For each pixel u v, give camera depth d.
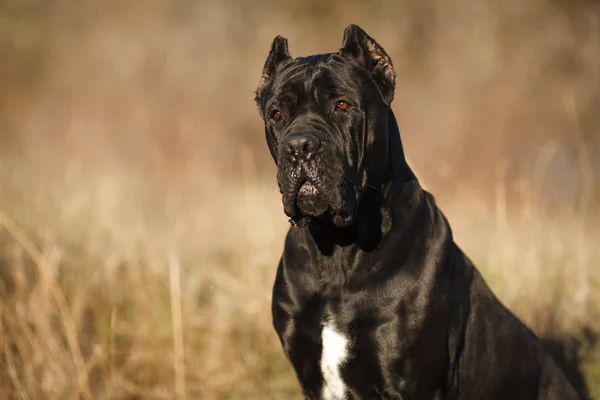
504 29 29.05
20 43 31.31
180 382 8.21
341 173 6.13
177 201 15.15
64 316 8.11
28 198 11.85
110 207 12.39
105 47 30.70
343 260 6.43
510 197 19.33
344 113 6.37
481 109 27.50
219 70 30.23
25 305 8.43
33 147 21.30
